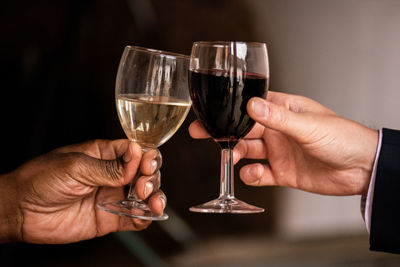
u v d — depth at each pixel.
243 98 0.93
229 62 0.92
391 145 1.14
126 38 3.30
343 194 1.30
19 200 1.17
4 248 2.87
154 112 0.95
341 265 3.21
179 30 3.42
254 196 3.59
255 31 3.58
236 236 3.55
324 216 3.80
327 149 1.16
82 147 1.26
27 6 3.03
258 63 0.94
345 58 3.83
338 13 3.76
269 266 3.16
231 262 3.25
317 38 3.75
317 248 3.54
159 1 3.34
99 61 3.24
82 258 3.15
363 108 3.93
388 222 1.14
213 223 3.51
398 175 1.13
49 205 1.18
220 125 0.96
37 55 3.08
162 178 3.44
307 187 1.34
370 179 1.22
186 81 0.99
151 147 1.05
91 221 1.27
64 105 3.17
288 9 3.64
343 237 3.79
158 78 0.95
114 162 1.07
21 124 3.07
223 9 3.49
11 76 3.05
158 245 3.34
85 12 3.07
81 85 3.21
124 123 0.99
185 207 3.48
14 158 3.06
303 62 3.74
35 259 3.04
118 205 1.04
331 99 3.85
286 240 3.65
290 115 1.05
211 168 3.52
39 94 3.08
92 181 1.11
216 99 0.93
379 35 3.88
